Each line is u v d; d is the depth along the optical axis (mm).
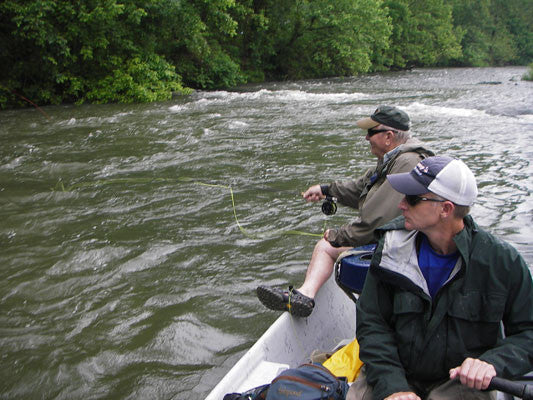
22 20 14516
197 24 18719
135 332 3617
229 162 8203
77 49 16578
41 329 3676
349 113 13023
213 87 20844
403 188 1964
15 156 8852
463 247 1908
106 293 4168
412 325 2002
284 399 2035
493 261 1910
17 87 15570
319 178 7270
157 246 5047
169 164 8148
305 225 5578
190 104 15367
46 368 3234
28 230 5508
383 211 2922
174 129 11023
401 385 1945
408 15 38031
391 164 2994
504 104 14398
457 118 12086
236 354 3359
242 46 24797
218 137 10133
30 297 4125
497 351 1897
